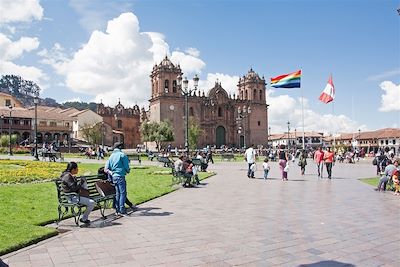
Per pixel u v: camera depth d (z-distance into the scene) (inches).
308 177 1090.7
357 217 462.3
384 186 744.3
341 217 462.0
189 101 4097.0
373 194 690.8
